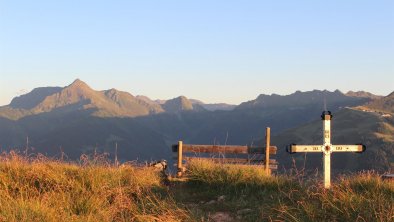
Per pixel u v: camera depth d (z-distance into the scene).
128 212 8.85
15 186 9.68
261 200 10.78
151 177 12.30
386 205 8.59
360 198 9.15
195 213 9.28
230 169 12.88
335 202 9.12
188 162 14.04
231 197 11.38
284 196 10.56
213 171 12.85
